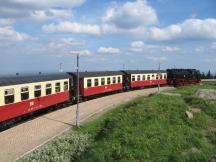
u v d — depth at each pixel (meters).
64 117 34.66
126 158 21.80
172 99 38.25
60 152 23.22
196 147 24.56
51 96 38.09
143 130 25.88
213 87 58.34
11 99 29.84
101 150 23.19
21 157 21.52
